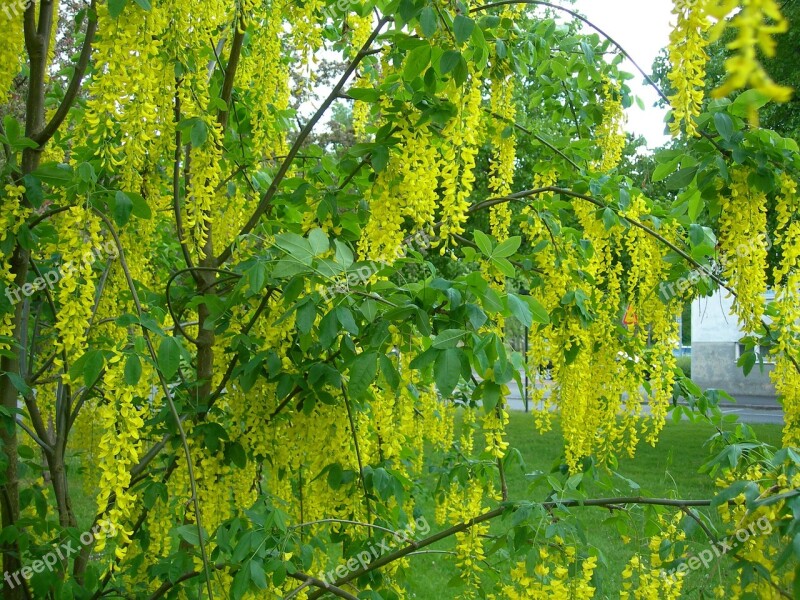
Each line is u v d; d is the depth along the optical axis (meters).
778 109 8.63
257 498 2.43
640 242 3.13
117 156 2.60
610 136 3.58
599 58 3.59
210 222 2.95
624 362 3.26
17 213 2.27
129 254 2.85
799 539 1.61
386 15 2.23
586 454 3.22
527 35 3.15
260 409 2.54
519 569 2.24
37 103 2.64
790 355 2.51
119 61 2.01
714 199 2.49
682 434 11.62
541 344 3.13
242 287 2.27
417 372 2.61
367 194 2.56
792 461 1.92
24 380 2.61
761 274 2.37
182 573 2.31
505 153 3.09
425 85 2.23
